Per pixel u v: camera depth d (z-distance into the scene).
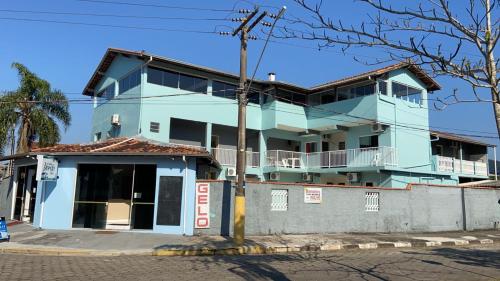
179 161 16.81
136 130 23.64
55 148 18.03
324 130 29.55
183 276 9.11
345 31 5.20
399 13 5.03
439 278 9.34
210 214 16.69
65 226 17.25
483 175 32.72
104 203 17.47
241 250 13.92
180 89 25.23
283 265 10.89
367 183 26.47
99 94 30.62
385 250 15.23
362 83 27.09
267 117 28.45
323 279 8.92
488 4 4.91
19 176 21.73
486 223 24.20
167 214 16.56
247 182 17.45
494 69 4.91
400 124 26.78
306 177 28.75
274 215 17.81
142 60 24.02
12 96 28.00
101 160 17.39
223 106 26.77
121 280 8.58
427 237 19.02
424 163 27.80
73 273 9.33
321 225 18.77
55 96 29.42
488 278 9.45
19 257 11.98
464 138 33.25
